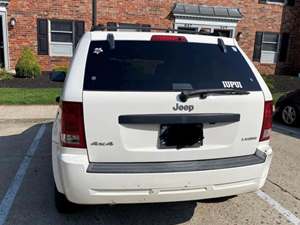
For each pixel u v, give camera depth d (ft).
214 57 10.53
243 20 57.16
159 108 9.09
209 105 9.41
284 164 17.13
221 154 9.84
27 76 42.70
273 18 58.80
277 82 49.42
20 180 14.28
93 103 8.82
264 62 60.08
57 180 9.57
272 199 13.09
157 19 53.06
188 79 9.80
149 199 9.21
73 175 8.84
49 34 49.16
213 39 11.03
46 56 49.65
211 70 10.19
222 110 9.55
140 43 10.23
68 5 49.16
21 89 34.86
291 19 59.93
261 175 10.08
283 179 15.12
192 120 9.30
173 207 12.23
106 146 9.01
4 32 47.19
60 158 9.04
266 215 11.85
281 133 23.91
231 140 9.87
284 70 61.21
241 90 9.82
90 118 8.86
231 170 9.55
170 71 9.84
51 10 48.60
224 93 9.59
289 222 11.43
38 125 23.65
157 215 11.66
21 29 47.96
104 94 8.89
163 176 9.01
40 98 30.50
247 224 11.22
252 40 58.44
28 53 43.68
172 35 10.66
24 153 17.69
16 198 12.68
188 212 11.91
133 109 8.96
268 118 10.34
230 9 56.08
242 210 12.16
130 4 51.55
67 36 49.98
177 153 9.41
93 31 10.67
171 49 10.34
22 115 25.43
